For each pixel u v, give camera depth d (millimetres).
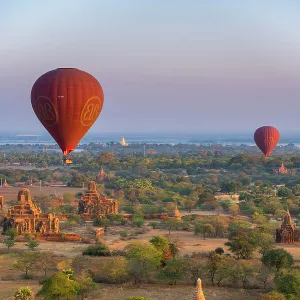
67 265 118938
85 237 154875
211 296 98188
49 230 164875
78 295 95625
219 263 106250
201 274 107500
